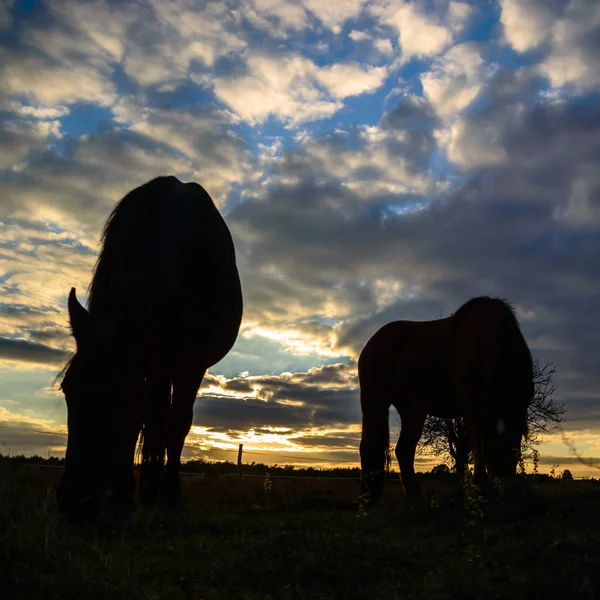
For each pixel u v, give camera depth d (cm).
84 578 302
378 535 474
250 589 309
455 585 290
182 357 625
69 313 471
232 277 716
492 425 796
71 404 450
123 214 558
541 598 269
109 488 444
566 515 502
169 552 400
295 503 864
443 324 952
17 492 432
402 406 1020
